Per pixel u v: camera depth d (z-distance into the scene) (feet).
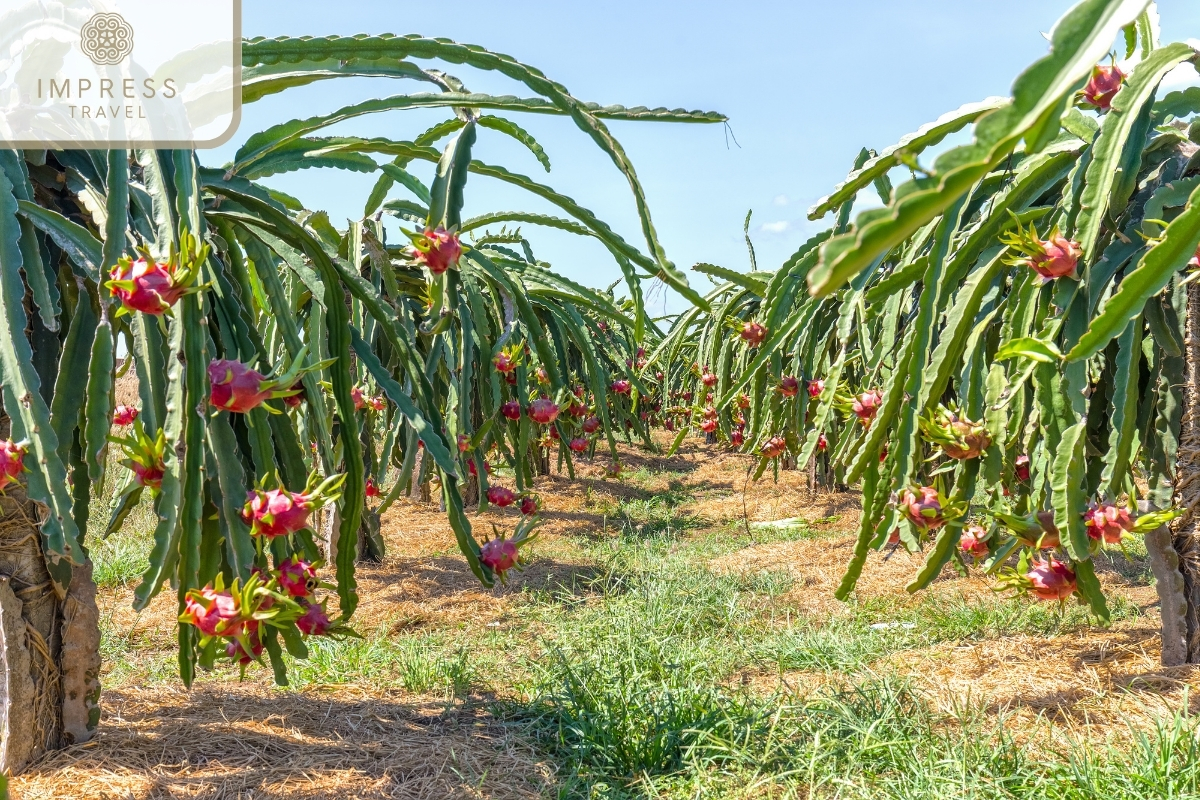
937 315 8.81
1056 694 9.67
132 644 14.42
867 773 8.61
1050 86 2.14
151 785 7.28
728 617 14.92
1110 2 2.23
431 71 8.08
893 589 16.24
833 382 11.07
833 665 12.26
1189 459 9.45
